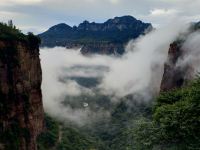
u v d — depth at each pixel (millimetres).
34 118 148000
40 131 164500
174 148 32719
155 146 33438
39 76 154750
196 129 32031
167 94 40000
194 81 37875
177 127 32219
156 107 39781
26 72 138750
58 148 179500
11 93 125188
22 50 136000
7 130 119875
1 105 119000
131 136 35406
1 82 120812
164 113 34062
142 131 34281
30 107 139500
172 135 32500
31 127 137125
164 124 32625
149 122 34688
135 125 35219
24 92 134625
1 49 123625
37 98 152375
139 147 34188
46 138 174125
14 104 126125
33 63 147750
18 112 128250
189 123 31984
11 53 128000
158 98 39938
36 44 151375
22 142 125688
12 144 119188
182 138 32469
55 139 186250
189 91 36000
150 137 33375
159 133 33062
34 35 149750
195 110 32531
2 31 129750
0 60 121500
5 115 120188
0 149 112375
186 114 32469
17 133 124562
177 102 35031
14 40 131375
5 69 123250
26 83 137500
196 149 31438
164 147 33281
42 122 166000
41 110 160375
